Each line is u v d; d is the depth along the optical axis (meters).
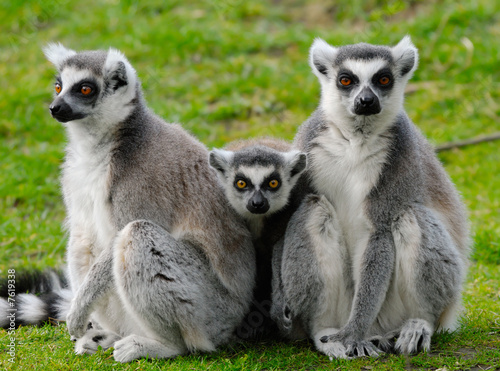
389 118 8.89
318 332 8.91
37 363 8.45
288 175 9.54
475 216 14.54
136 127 9.08
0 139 17.75
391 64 9.39
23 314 10.00
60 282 11.17
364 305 8.48
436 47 20.98
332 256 8.74
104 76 9.08
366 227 8.80
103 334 9.00
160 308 8.34
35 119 18.34
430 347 8.71
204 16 22.92
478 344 8.87
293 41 21.55
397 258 8.66
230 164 9.61
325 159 9.09
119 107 9.04
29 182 15.78
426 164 9.45
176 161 9.09
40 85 19.66
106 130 9.01
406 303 8.86
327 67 9.68
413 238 8.51
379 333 9.10
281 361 8.46
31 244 13.38
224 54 20.95
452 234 9.31
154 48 20.81
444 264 8.53
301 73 19.94
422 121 18.78
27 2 23.56
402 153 8.77
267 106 18.72
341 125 9.00
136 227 8.37
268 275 9.70
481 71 20.06
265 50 21.33
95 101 9.00
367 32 21.14
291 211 9.57
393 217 8.63
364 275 8.58
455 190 10.06
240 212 9.52
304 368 8.23
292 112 18.62
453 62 20.48
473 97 19.34
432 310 8.71
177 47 20.84
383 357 8.44
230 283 9.02
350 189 8.84
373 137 8.84
